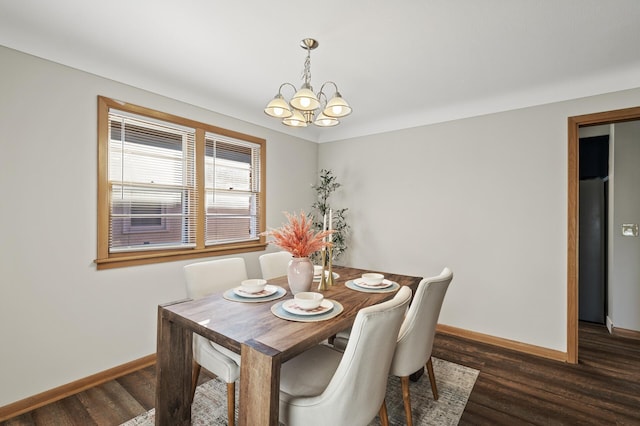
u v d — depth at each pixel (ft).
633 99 7.72
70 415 6.15
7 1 5.24
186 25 5.93
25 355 6.32
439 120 10.69
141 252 8.30
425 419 6.08
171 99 8.80
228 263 7.55
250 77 8.23
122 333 7.79
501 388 7.20
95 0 5.21
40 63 6.45
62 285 6.81
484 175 9.86
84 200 7.13
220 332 4.29
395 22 5.82
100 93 7.36
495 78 8.27
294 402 4.18
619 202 10.66
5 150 6.05
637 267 10.39
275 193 12.10
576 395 6.93
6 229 6.08
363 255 12.63
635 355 8.95
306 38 6.37
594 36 6.27
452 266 10.44
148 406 6.46
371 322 3.76
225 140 10.39
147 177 8.45
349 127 12.83
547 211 8.84
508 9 5.42
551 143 8.77
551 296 8.77
